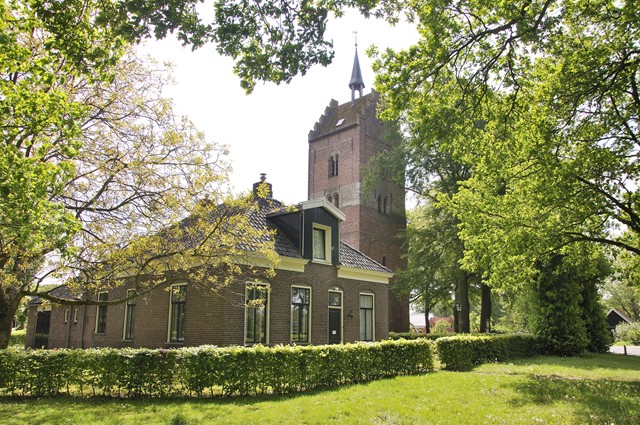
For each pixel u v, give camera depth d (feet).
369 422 25.77
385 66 32.55
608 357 69.87
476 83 33.12
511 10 28.37
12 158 20.63
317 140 141.69
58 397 33.91
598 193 42.29
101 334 68.03
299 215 60.34
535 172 42.86
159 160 38.27
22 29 21.43
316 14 24.30
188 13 22.54
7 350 35.32
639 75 38.50
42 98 21.97
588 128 41.78
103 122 38.73
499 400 32.40
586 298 83.46
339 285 64.39
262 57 24.23
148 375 34.12
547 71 38.19
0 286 37.65
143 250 38.06
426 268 102.47
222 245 40.52
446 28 30.83
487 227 49.98
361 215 125.59
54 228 22.80
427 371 49.24
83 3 21.99
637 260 52.29
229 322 49.06
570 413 28.43
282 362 35.81
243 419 26.32
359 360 41.86
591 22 36.29
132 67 40.57
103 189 37.50
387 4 26.66
